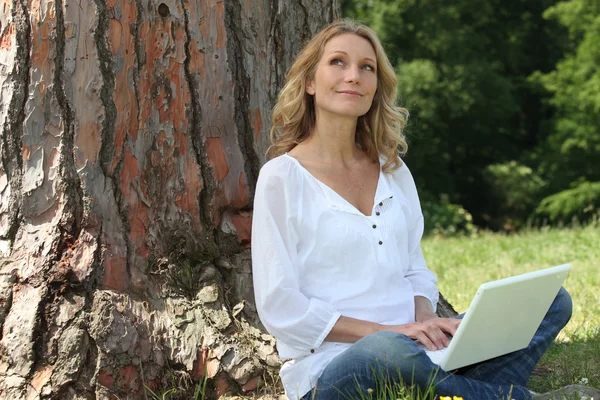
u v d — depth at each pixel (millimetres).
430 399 2531
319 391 2695
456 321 2781
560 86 20734
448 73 19531
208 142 3312
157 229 3232
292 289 2729
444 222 16938
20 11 3125
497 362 2869
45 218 3146
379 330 2703
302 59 3010
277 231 2762
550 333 2916
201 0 3271
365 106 2928
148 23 3189
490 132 22078
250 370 3119
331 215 2818
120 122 3152
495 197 21688
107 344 2979
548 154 21359
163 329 3121
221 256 3348
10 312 3061
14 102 3135
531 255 7898
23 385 2963
